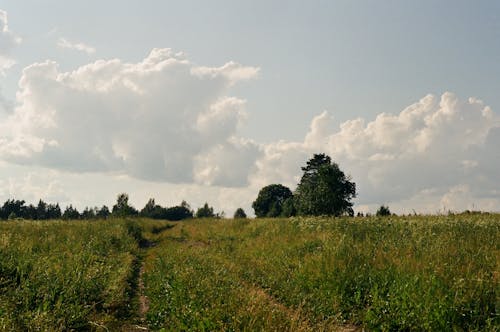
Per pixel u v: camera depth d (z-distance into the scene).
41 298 8.82
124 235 24.00
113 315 9.12
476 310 7.64
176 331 7.30
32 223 24.03
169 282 10.81
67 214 85.12
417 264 10.22
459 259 10.34
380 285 9.70
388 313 8.30
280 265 14.11
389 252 12.20
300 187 45.50
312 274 11.81
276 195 84.44
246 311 7.57
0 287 9.22
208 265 13.81
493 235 14.20
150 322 8.56
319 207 41.03
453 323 7.54
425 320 7.64
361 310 9.12
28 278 9.79
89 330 8.12
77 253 14.76
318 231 19.73
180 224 46.97
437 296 8.13
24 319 7.52
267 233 23.23
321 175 42.16
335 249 13.33
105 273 12.06
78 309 8.55
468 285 8.42
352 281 10.34
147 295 11.09
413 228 17.09
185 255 17.08
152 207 110.75
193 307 8.03
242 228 28.78
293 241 18.11
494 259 10.38
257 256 17.06
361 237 16.52
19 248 13.27
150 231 37.34
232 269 13.95
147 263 17.09
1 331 6.93
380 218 24.08
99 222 28.84
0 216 84.81
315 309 9.07
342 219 23.66
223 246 21.30
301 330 7.04
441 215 24.59
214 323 7.09
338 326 8.29
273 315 7.51
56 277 9.92
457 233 14.97
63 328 7.58
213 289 9.64
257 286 11.99
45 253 13.84
